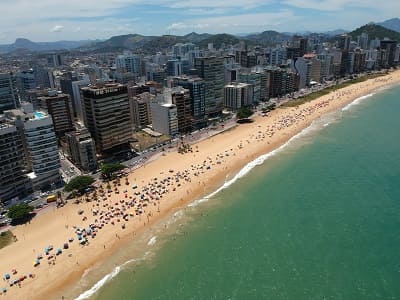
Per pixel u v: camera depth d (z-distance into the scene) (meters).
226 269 93.62
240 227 111.75
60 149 195.88
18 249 105.25
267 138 197.50
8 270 96.25
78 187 136.00
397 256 93.75
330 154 167.50
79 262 98.62
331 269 90.81
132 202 129.25
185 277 91.75
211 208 123.94
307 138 193.50
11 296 87.62
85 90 172.38
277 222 113.00
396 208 116.25
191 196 133.25
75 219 119.94
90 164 163.62
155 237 108.75
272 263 94.62
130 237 109.12
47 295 87.75
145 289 88.50
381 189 129.62
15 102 198.00
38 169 144.50
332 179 140.38
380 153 165.75
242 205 124.88
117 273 94.19
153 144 196.75
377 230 105.19
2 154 131.38
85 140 162.75
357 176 141.88
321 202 123.19
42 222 119.56
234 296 84.56
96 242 106.88
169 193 135.62
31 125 139.50
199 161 166.75
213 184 142.75
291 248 100.00
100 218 119.50
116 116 176.62
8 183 135.25
